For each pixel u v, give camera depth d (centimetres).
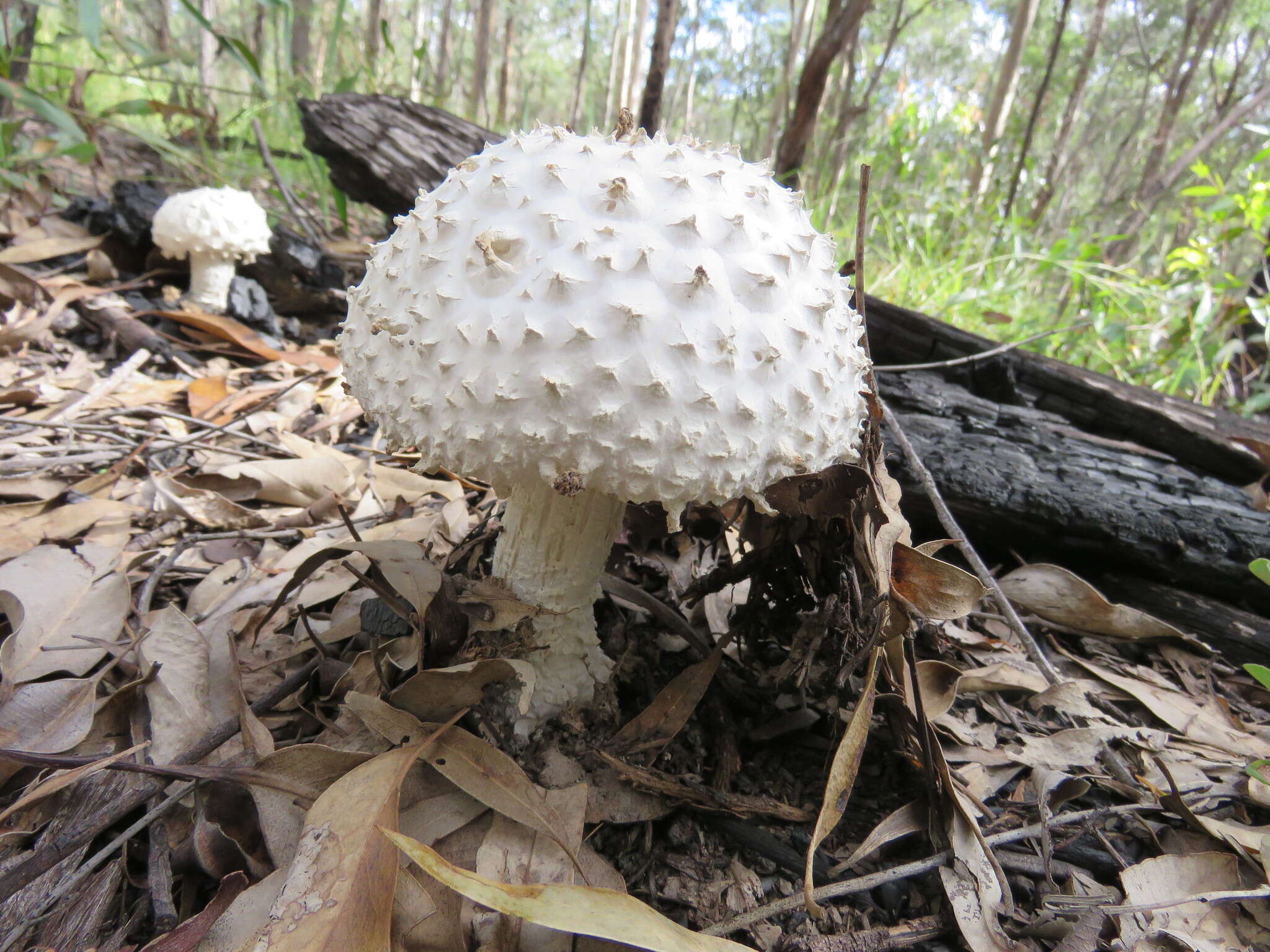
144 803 21
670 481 19
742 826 24
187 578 31
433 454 19
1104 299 64
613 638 30
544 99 197
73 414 40
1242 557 35
